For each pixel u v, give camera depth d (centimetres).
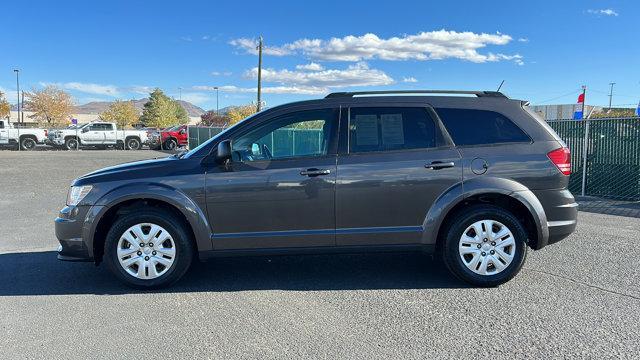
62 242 493
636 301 450
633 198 1051
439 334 384
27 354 358
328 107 504
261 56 3947
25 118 9012
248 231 489
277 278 532
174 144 3809
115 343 375
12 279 535
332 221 489
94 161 2367
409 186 484
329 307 444
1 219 901
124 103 8856
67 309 445
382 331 390
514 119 503
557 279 513
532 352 352
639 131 1029
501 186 482
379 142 495
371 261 594
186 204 480
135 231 487
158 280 489
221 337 383
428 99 505
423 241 491
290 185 482
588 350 355
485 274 490
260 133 502
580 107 1655
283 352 357
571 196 501
